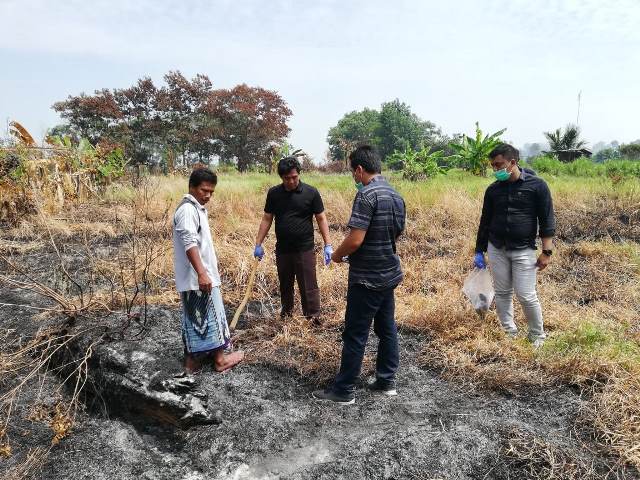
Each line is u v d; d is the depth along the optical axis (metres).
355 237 2.79
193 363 3.33
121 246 6.46
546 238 3.64
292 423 2.85
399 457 2.52
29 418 2.87
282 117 42.34
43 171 8.39
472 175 17.67
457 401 3.10
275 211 4.12
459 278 5.31
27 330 3.79
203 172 3.06
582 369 3.22
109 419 2.88
